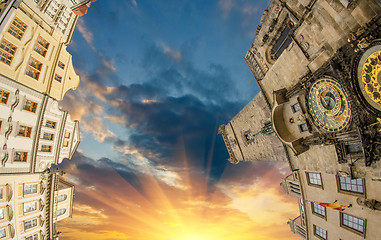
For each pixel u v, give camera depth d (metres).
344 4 12.85
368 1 11.66
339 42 14.02
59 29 26.72
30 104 22.78
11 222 22.06
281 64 20.67
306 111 17.42
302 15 16.33
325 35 14.97
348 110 13.40
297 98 18.27
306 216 21.80
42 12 23.70
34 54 22.70
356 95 12.21
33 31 22.41
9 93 20.19
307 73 17.39
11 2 19.20
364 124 12.21
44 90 24.16
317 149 18.28
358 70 12.16
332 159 16.84
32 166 23.06
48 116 25.23
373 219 14.24
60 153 28.84
